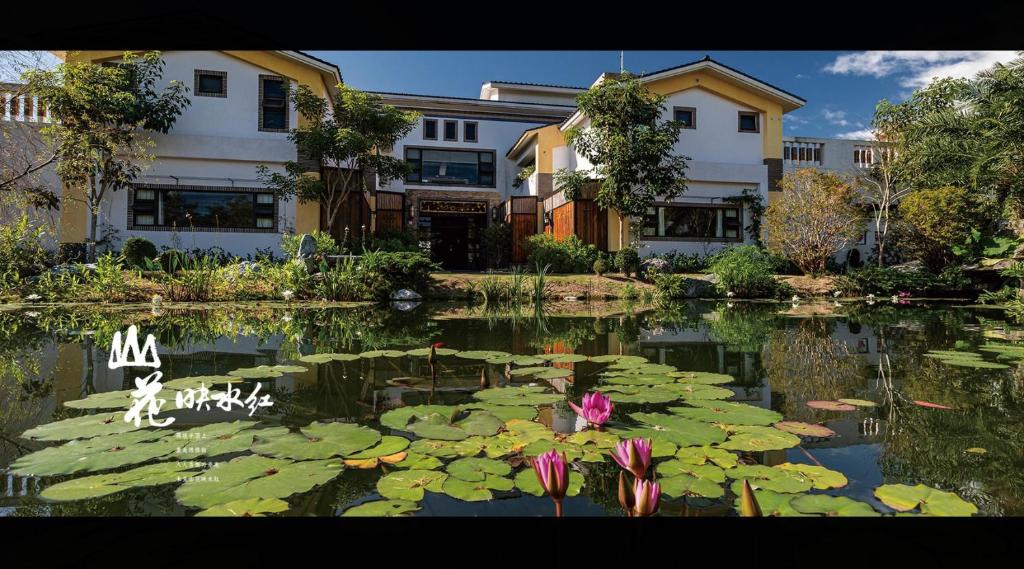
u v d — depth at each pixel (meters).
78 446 1.67
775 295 10.70
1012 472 1.48
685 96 14.41
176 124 11.93
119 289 7.99
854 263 13.84
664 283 10.45
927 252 11.95
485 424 1.94
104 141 10.11
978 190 10.21
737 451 1.67
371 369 3.06
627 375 2.93
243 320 5.75
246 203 12.27
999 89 8.81
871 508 1.24
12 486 1.36
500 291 10.09
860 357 3.56
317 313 6.65
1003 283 10.59
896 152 12.41
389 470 1.49
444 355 3.57
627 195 11.95
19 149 9.12
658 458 1.59
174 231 11.26
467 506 1.27
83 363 3.20
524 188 17.73
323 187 11.85
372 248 12.09
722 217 14.41
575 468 1.52
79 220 11.08
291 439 1.74
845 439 1.79
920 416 2.09
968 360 3.43
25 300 7.84
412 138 17.77
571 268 12.85
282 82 12.48
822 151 16.50
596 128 12.19
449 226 18.08
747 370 3.10
